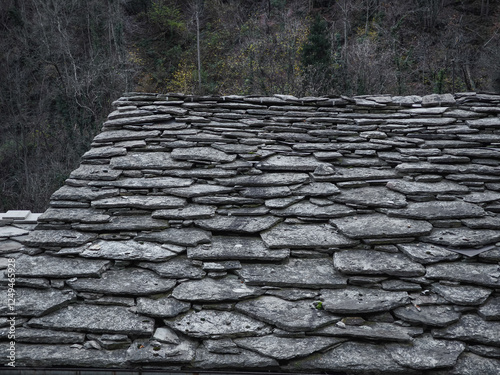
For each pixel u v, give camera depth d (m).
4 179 21.61
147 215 3.91
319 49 18.27
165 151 4.64
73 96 21.08
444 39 20.56
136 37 25.77
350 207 4.00
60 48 21.20
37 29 21.89
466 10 23.36
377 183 4.30
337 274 3.45
